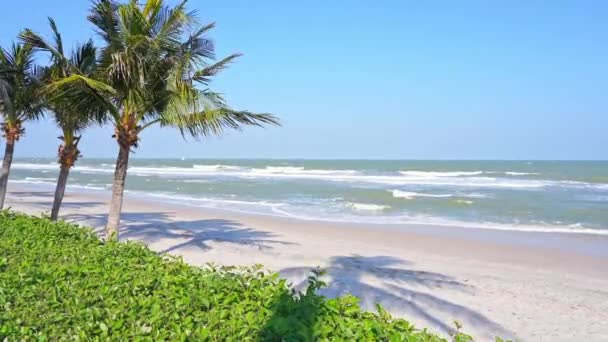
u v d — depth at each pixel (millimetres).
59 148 12453
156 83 8938
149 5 8609
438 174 56781
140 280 3861
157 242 12555
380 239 14484
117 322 3012
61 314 3215
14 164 89625
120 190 9250
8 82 12188
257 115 8906
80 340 2898
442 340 2951
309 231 15812
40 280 3934
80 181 41469
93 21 8695
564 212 21703
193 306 3295
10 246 5457
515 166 90125
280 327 2783
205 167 77188
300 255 11484
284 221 18188
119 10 8203
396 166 92375
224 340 2830
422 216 20234
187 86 8375
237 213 20594
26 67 12469
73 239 6250
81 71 9719
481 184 40688
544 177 51281
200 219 18375
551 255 12422
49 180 43000
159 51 8602
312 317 2930
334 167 85875
